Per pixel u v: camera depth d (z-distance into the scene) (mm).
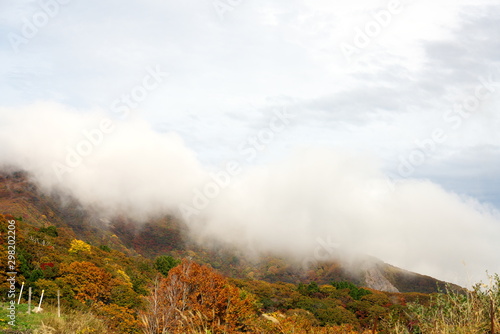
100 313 31906
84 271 45750
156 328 7598
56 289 36156
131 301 44375
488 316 5133
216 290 24625
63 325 12734
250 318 8492
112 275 60094
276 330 7449
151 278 76688
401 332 5688
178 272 24922
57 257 53469
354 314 67812
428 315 5738
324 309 67500
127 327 29000
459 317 5422
